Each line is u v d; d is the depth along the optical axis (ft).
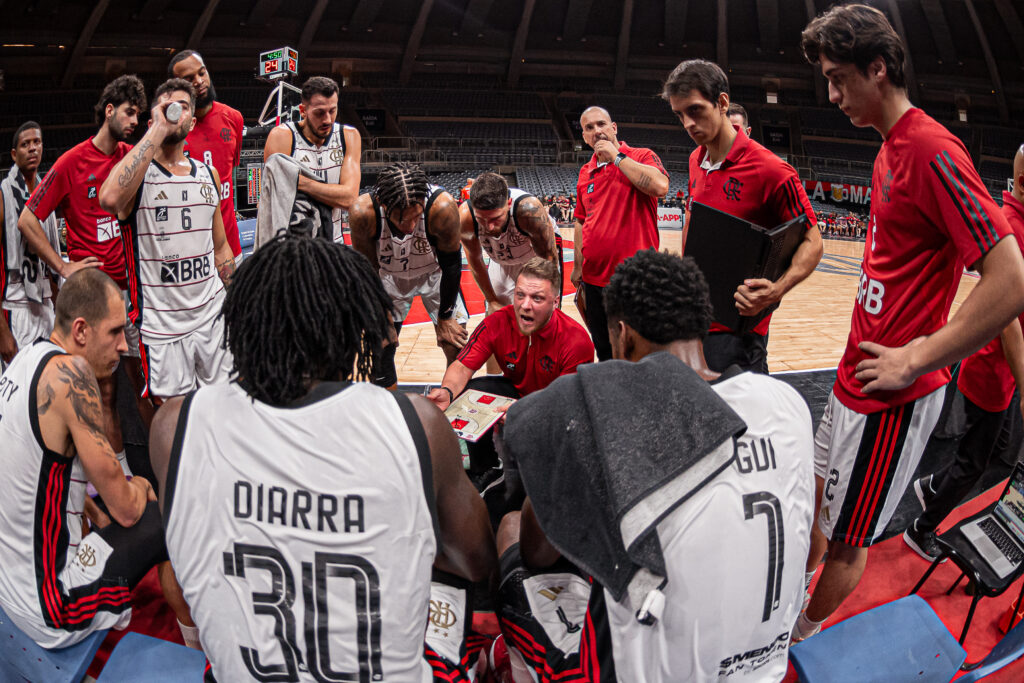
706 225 8.01
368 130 102.32
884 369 5.66
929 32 97.55
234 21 92.02
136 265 9.58
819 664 5.32
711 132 8.65
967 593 8.27
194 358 10.04
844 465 6.55
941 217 5.54
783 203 8.51
